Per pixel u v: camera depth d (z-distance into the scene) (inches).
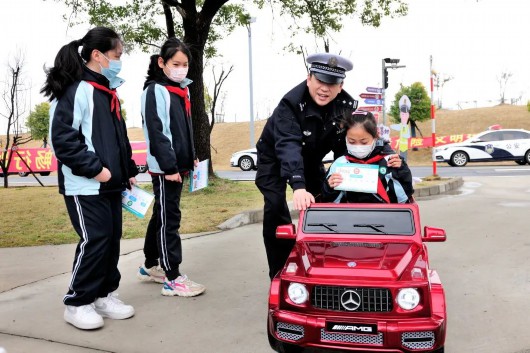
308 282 120.5
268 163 161.6
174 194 178.2
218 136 1615.4
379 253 131.1
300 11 493.0
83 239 151.2
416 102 1242.0
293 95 147.8
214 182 432.1
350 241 141.3
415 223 143.9
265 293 184.2
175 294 181.8
